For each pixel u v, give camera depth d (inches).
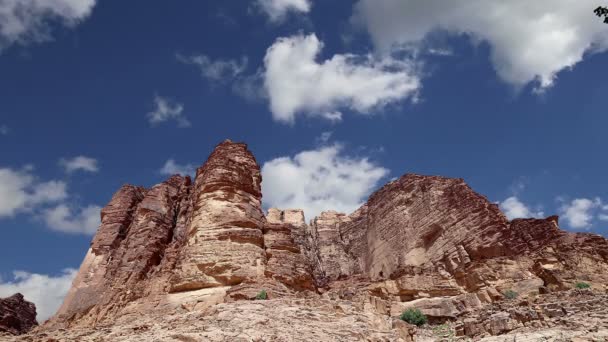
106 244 2728.8
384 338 1040.2
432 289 2249.0
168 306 1781.5
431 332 1501.0
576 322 1069.1
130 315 1847.9
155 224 2711.6
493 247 2331.4
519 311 1228.5
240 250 1953.7
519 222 2522.1
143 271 2333.9
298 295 1672.0
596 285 1877.5
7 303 2691.9
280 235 2140.7
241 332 951.6
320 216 4633.4
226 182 2272.4
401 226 2989.7
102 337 1111.6
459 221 2583.7
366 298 1438.2
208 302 1727.4
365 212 4281.5
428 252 2657.5
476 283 2156.7
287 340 914.7
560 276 1895.9
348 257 3976.4
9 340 1187.3
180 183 3203.7
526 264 2148.1
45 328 2130.9
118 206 3063.5
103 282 2357.3
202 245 1987.0
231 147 2662.4
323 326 1074.7
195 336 900.6
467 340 1167.6
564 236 2267.5
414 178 3164.4
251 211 2202.3
